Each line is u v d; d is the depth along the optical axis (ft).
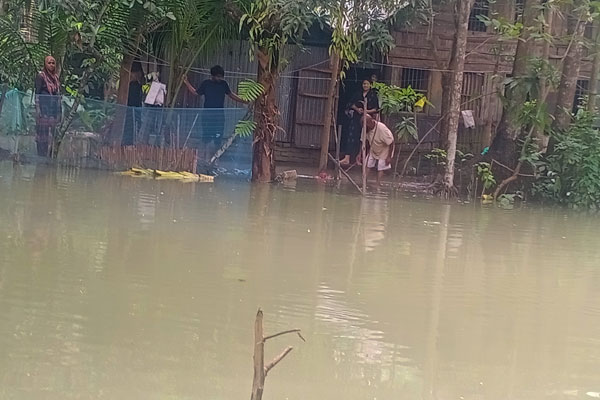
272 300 16.69
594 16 40.37
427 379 12.81
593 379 13.24
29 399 10.96
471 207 37.04
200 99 48.70
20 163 37.91
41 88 38.58
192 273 18.51
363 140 39.99
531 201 41.78
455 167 43.06
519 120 41.32
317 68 52.54
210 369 12.50
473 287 19.34
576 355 14.44
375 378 12.70
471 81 52.65
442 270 21.16
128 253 20.06
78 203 27.32
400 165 51.16
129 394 11.34
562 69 43.06
